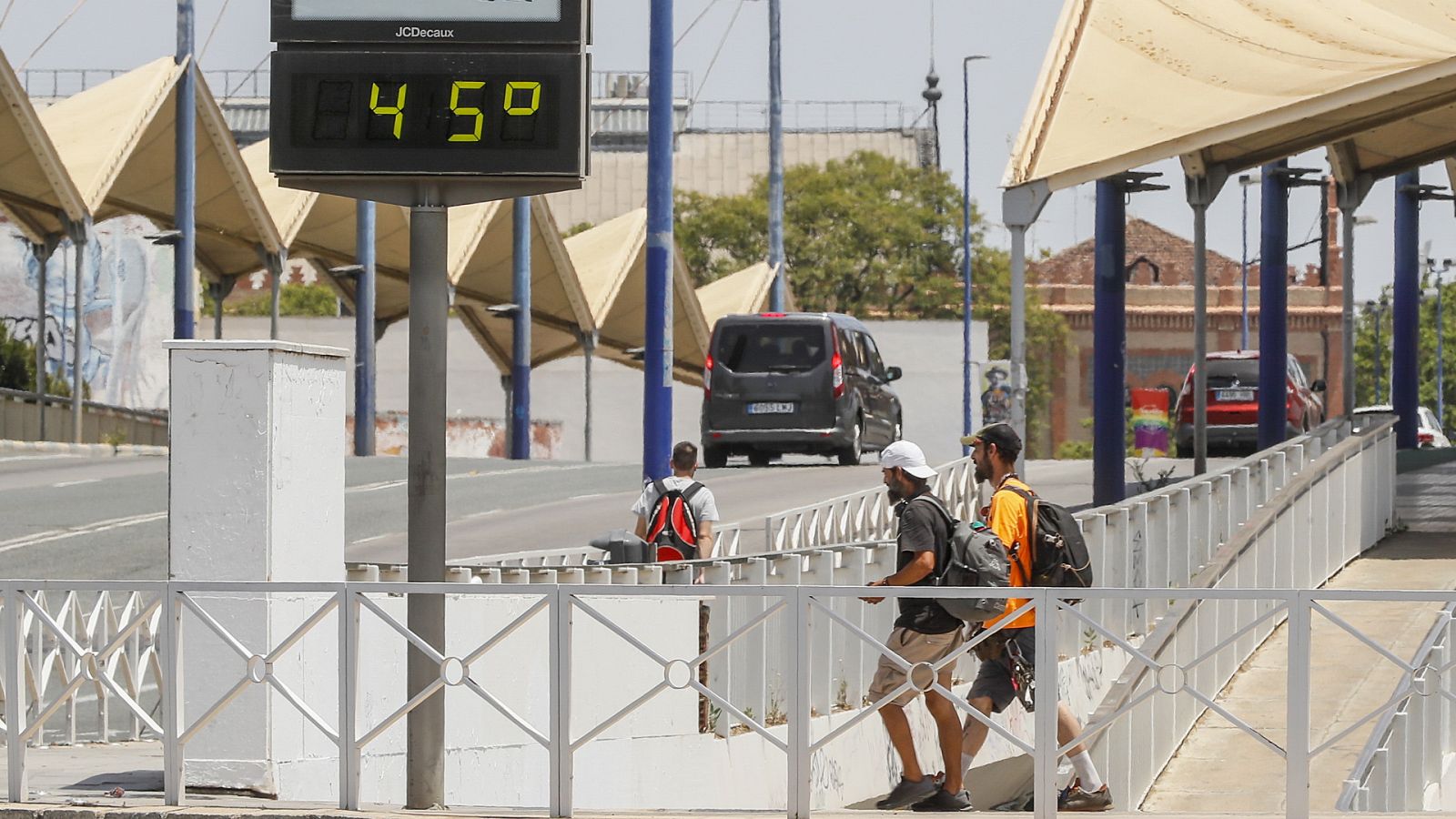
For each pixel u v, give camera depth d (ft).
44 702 110.63
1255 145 272.72
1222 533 194.49
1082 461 410.72
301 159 82.84
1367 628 171.12
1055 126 217.97
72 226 400.67
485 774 105.60
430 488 84.64
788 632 77.77
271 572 85.56
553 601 78.43
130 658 114.11
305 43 82.94
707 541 137.80
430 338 84.94
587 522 265.95
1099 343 291.17
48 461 368.27
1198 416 318.45
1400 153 323.78
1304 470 198.70
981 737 95.76
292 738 88.28
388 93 82.84
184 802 81.56
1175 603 145.28
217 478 85.71
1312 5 235.61
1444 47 213.87
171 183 458.09
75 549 219.41
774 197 490.08
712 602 124.26
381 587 79.41
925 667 77.71
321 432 90.12
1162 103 218.18
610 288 569.64
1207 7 236.63
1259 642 173.37
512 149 82.89
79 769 92.58
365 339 475.72
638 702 78.38
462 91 82.89
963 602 92.58
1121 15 236.22
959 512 281.95
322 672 90.89
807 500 283.79
